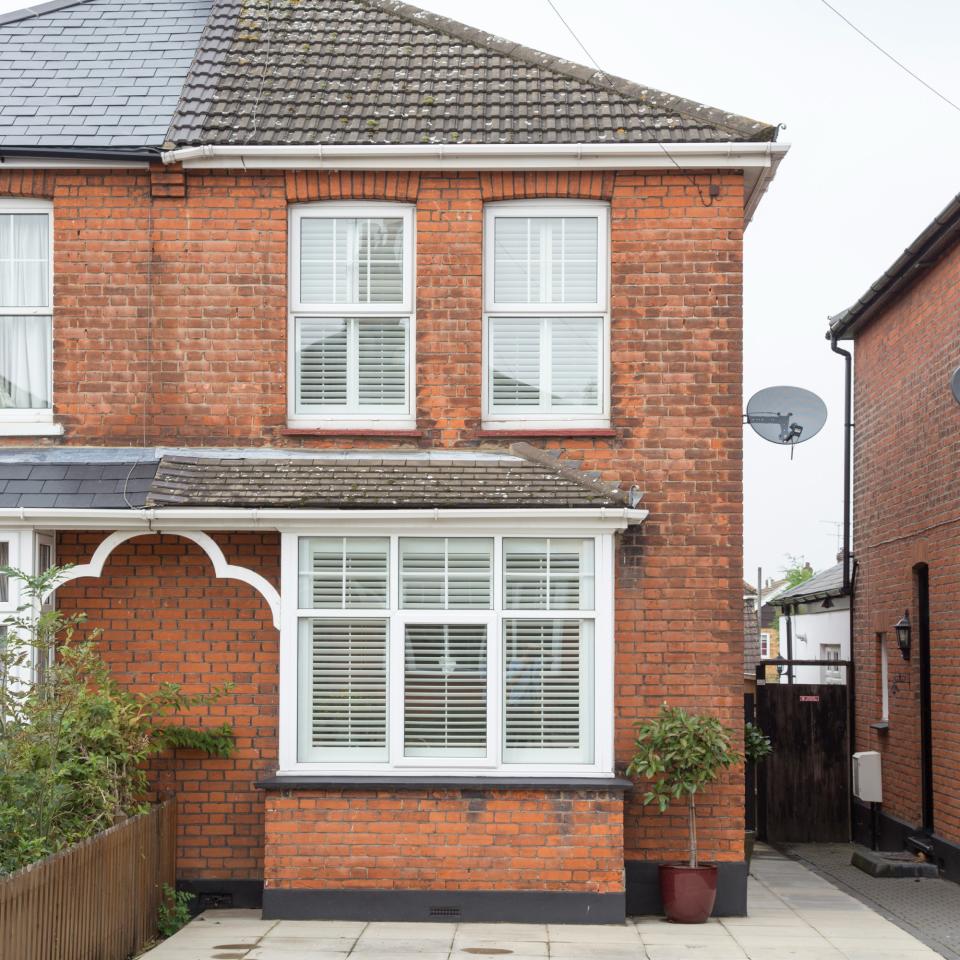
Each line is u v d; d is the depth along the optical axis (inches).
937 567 577.9
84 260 464.8
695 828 436.1
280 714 434.6
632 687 446.9
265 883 424.5
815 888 524.1
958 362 547.5
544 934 406.0
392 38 515.5
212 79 492.4
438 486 440.5
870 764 655.1
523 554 441.7
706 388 456.1
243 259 464.4
